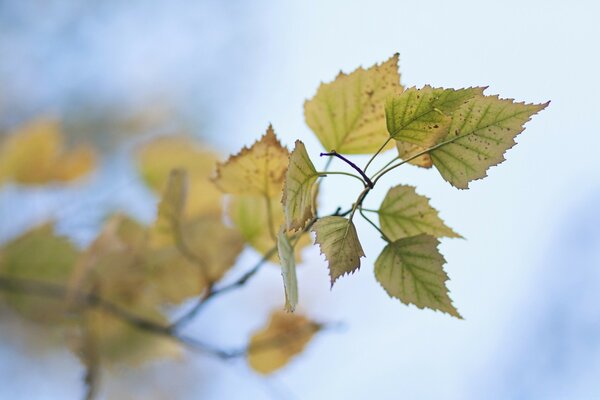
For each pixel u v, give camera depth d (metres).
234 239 0.78
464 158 0.66
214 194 0.80
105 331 0.85
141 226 0.83
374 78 0.70
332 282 0.65
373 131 0.70
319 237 0.65
